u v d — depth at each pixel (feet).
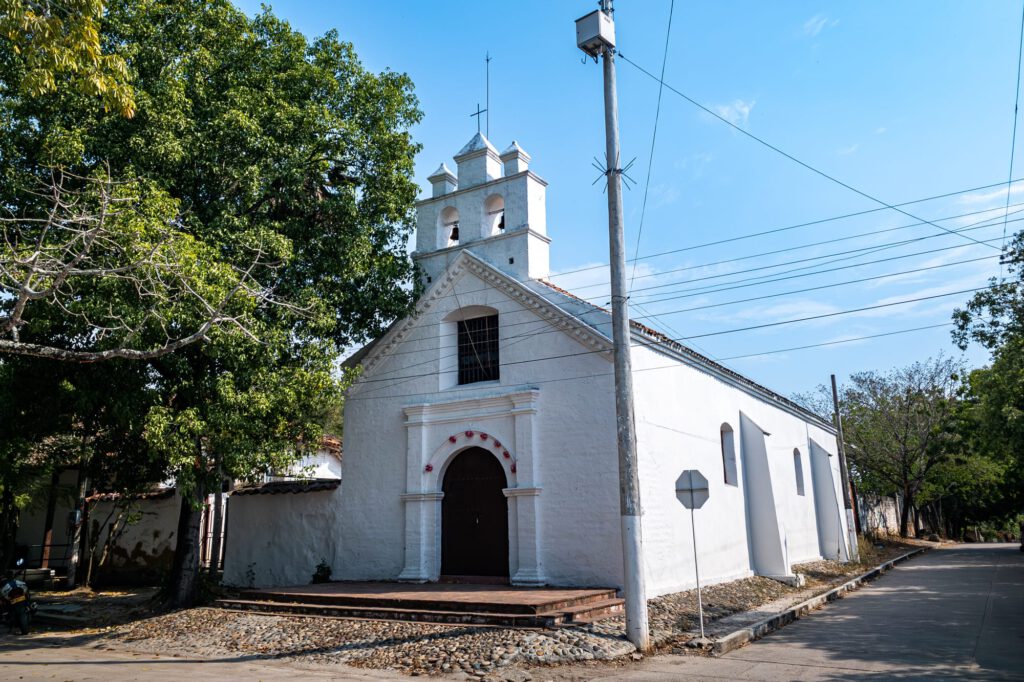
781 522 69.56
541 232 60.44
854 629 43.98
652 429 53.62
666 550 52.47
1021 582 67.26
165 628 47.03
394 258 59.62
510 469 54.19
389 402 61.93
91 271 30.07
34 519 92.99
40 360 46.70
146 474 67.56
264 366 47.55
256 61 52.70
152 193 40.37
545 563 51.11
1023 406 94.43
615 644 36.37
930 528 191.93
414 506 57.57
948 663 32.89
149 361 46.78
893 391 147.74
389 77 57.41
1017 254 75.66
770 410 82.79
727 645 38.09
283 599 49.11
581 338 53.01
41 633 51.55
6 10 27.27
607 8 44.16
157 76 46.03
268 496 67.05
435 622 40.91
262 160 48.91
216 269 41.39
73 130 42.16
